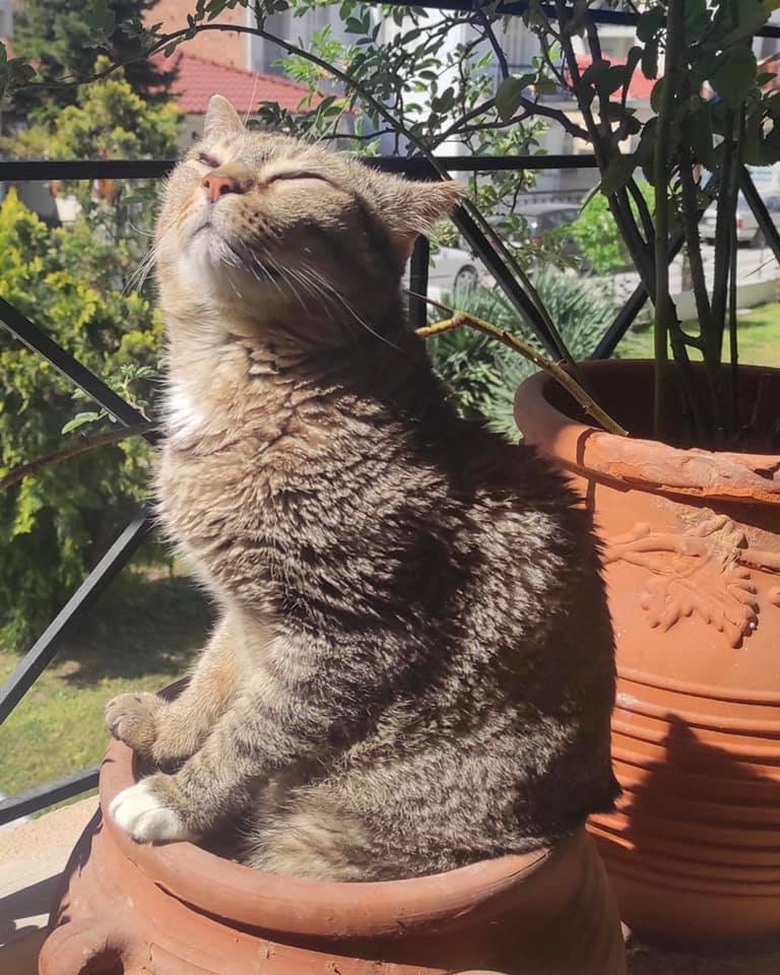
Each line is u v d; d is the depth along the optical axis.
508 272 0.65
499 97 0.55
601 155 0.56
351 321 0.41
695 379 0.58
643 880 0.50
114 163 0.48
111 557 0.55
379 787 0.38
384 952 0.32
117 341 1.23
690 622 0.46
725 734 0.46
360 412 0.39
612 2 0.67
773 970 0.52
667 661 0.47
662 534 0.46
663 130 0.50
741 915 0.50
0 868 0.51
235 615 0.40
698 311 0.56
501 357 1.61
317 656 0.37
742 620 0.46
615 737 0.48
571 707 0.39
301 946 0.32
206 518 0.39
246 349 0.41
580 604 0.40
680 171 0.55
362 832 0.39
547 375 0.56
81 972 0.32
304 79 0.69
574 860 0.38
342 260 0.42
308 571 0.37
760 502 0.44
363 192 0.44
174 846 0.33
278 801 0.40
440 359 1.58
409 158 0.59
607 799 0.42
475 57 0.77
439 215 0.45
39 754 1.06
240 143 0.45
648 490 0.46
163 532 0.47
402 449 0.39
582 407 0.57
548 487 0.41
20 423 1.23
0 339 1.19
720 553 0.46
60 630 0.54
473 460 0.40
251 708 0.38
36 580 1.28
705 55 0.50
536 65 0.71
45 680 1.22
